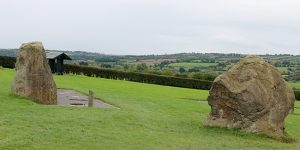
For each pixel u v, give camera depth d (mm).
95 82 64500
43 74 31672
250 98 25234
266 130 24984
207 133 25031
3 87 38250
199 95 60156
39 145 17625
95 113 27781
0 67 72688
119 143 19703
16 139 18094
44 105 29797
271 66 26438
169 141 21500
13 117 23203
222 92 26172
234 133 25219
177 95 55875
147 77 84812
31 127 21062
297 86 98125
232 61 180750
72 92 43531
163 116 30609
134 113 29812
